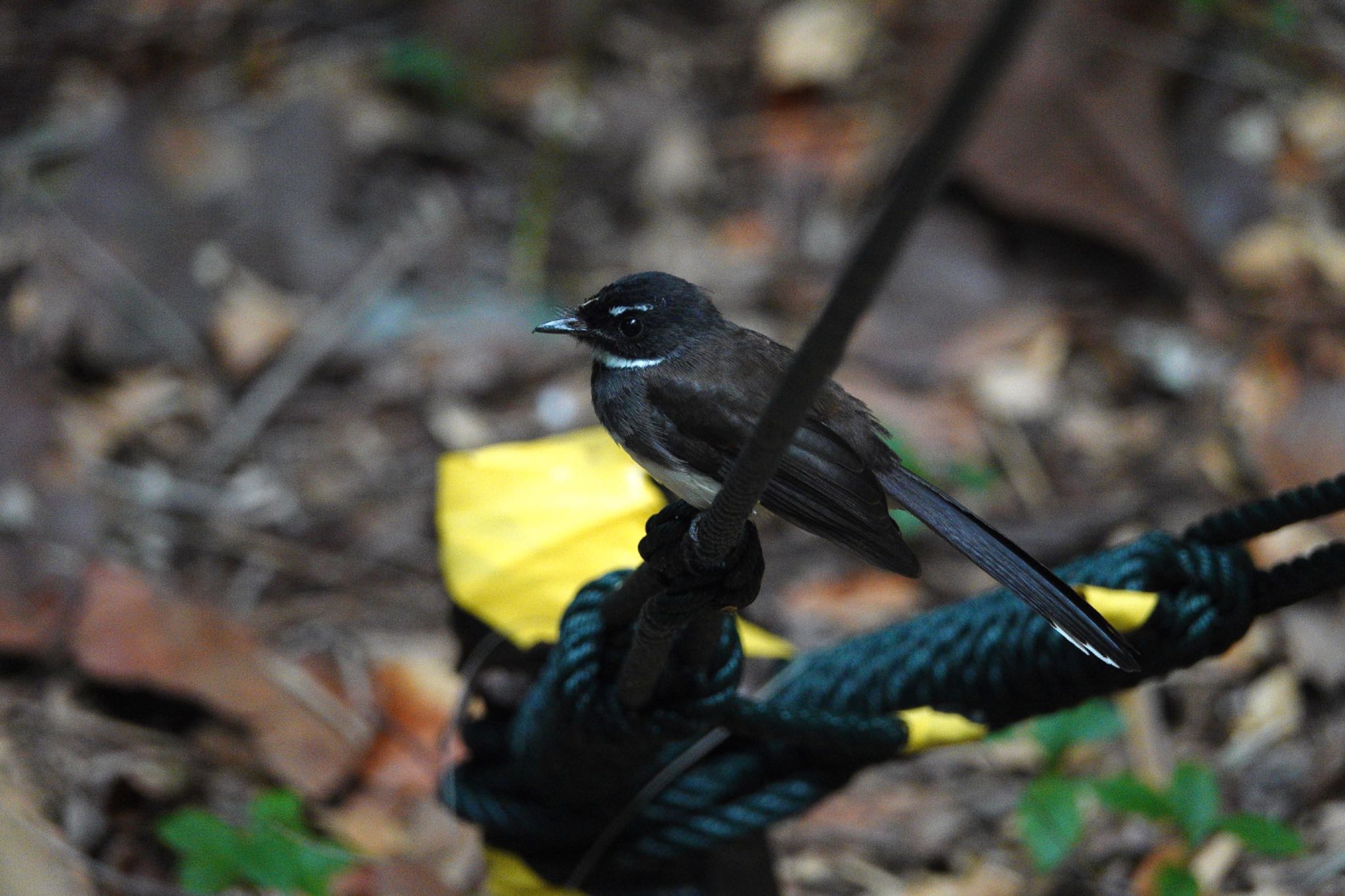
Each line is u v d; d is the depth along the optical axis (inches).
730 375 257.6
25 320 501.0
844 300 133.1
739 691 257.6
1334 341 486.6
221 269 524.4
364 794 350.6
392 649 399.5
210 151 546.0
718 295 533.0
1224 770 353.7
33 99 596.4
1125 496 450.0
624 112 596.4
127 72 606.9
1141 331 502.6
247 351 504.1
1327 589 220.4
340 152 556.7
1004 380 488.1
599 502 266.4
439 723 362.6
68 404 486.0
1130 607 217.9
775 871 264.8
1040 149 518.3
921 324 503.5
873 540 245.3
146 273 519.2
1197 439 468.1
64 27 625.0
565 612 216.7
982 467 462.9
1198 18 569.3
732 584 182.5
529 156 585.9
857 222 550.6
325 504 457.4
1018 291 510.0
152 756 355.9
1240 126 552.4
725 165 580.4
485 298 529.7
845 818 346.0
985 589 422.9
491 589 253.8
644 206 569.3
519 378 502.6
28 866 300.7
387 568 434.6
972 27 553.3
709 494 259.4
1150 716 348.2
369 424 487.5
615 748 219.9
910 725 233.9
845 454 251.9
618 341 265.4
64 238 522.9
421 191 567.2
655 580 187.8
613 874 253.9
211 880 273.4
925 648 237.3
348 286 529.0
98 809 337.1
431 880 313.3
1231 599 218.5
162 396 493.4
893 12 606.9
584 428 482.0
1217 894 317.1
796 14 612.4
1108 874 324.5
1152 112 526.6
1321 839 324.5
